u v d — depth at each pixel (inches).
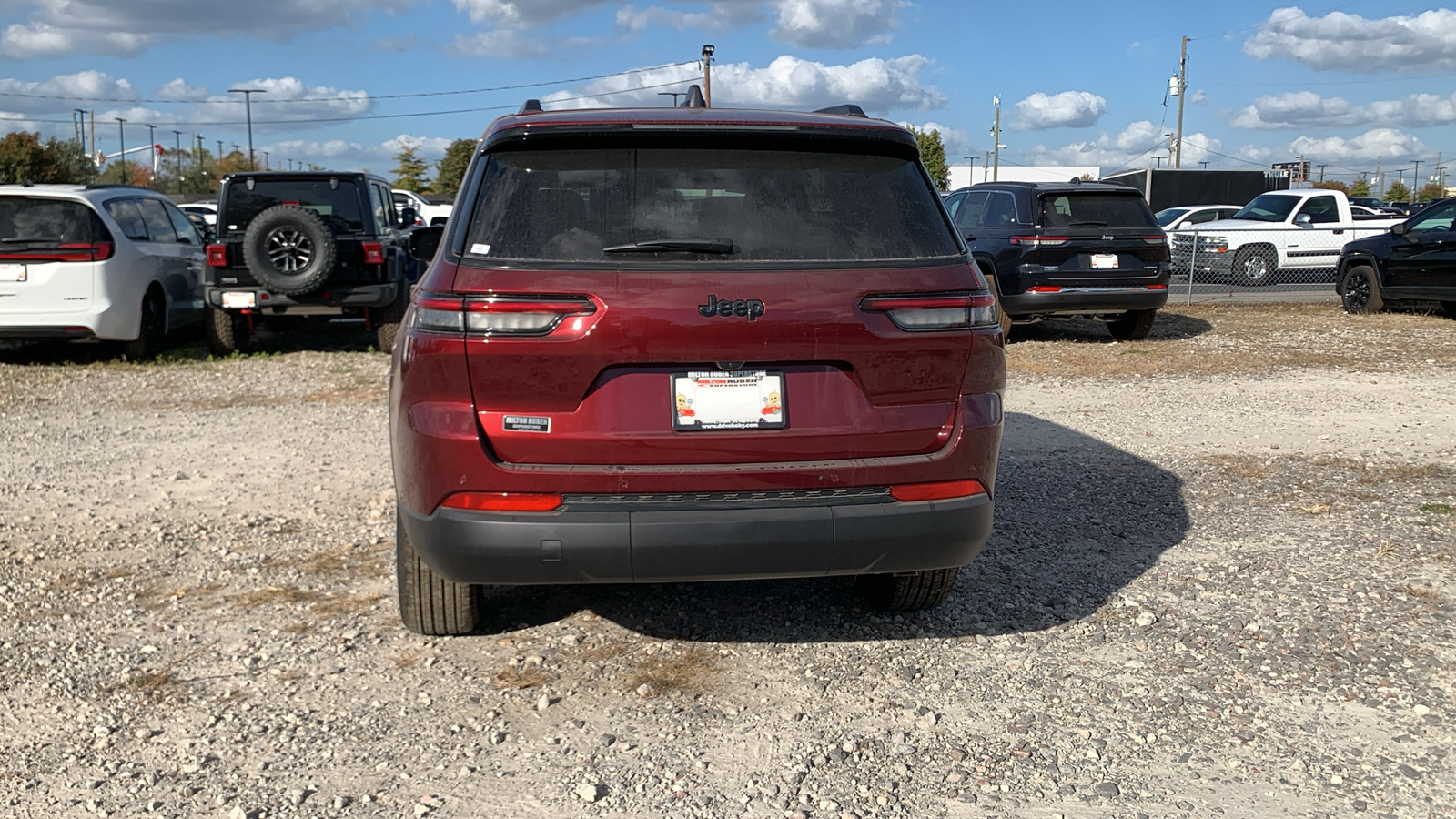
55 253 410.3
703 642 151.3
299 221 435.2
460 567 123.6
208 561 186.7
